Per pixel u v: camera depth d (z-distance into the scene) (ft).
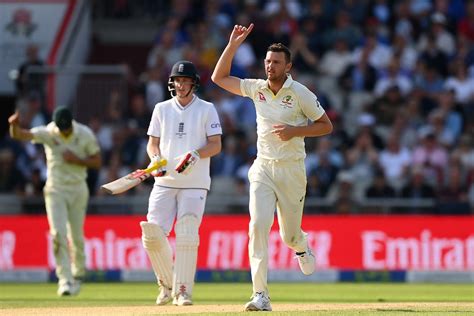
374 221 197.36
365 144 224.94
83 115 231.91
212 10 254.88
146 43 274.98
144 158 223.71
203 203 112.16
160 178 112.47
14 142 226.58
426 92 239.30
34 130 144.77
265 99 103.55
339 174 215.10
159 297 115.65
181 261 110.93
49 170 146.30
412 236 196.44
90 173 213.66
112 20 277.44
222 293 160.86
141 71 268.62
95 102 232.12
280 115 103.09
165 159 111.86
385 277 196.03
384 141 233.76
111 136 227.40
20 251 198.59
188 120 112.27
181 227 111.14
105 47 271.69
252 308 100.48
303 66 247.91
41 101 231.71
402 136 230.07
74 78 233.35
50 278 197.47
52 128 145.59
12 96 253.24
